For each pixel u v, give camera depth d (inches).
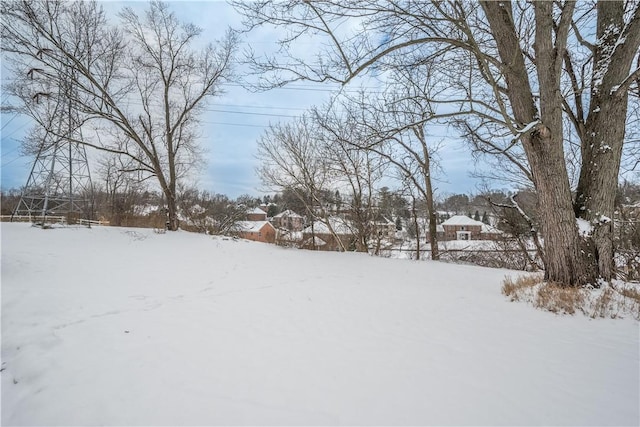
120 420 105.7
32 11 620.1
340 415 107.3
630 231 541.6
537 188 285.4
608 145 281.4
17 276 282.4
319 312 231.3
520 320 211.8
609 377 133.1
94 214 920.9
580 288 255.4
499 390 123.1
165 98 772.0
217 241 669.9
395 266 471.2
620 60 279.0
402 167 623.2
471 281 360.8
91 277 306.3
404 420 104.7
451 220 2123.5
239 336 179.3
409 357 152.9
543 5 253.9
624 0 308.7
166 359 148.3
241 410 110.0
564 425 102.1
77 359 146.6
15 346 158.1
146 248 530.3
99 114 688.4
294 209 831.7
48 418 108.0
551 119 263.3
